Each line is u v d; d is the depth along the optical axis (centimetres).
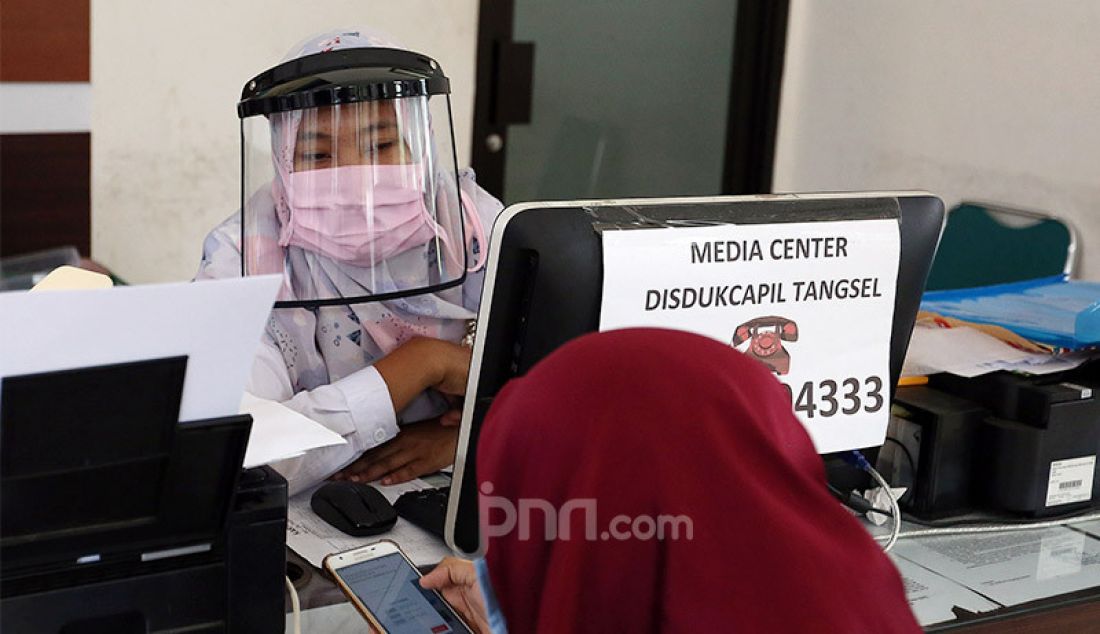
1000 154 297
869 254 135
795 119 367
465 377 163
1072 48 276
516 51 346
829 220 133
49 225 292
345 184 147
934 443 152
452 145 157
